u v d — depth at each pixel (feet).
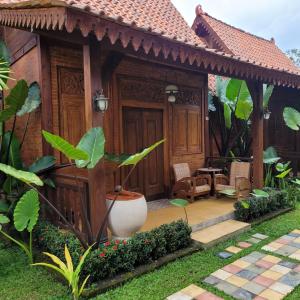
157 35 12.73
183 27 27.86
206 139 27.48
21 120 19.80
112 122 19.97
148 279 11.71
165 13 28.04
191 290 11.00
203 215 18.69
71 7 10.08
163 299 10.41
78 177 13.89
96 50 12.58
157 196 23.65
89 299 10.36
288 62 46.83
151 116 23.12
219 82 31.73
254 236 16.69
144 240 12.80
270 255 14.07
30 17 12.50
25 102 16.25
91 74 12.50
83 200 13.20
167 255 13.58
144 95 22.03
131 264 12.10
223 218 18.70
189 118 25.76
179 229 14.49
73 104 17.99
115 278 11.48
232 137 31.94
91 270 11.07
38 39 16.49
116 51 14.83
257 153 21.58
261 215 19.98
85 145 12.29
